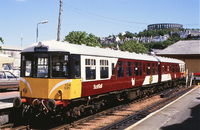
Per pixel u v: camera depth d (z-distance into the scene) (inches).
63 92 353.7
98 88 432.5
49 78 357.1
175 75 1007.6
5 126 351.9
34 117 403.2
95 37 1755.7
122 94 577.0
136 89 644.1
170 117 392.5
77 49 380.5
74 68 364.8
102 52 455.8
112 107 562.6
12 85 556.1
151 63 722.2
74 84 362.0
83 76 386.3
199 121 363.6
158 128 320.8
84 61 390.9
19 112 399.2
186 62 1485.0
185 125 339.3
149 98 722.2
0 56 611.2
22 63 385.7
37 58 370.3
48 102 343.0
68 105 382.6
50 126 371.2
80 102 403.9
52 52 361.4
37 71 369.4
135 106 572.1
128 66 560.7
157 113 424.2
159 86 857.5
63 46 362.6
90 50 418.9
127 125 369.4
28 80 374.0
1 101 402.3
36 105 370.3
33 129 354.3
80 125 374.0
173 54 1524.4
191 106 501.7
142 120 367.6
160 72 810.8
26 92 376.8
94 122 398.0
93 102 440.8
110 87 476.4
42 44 366.6
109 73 471.8
